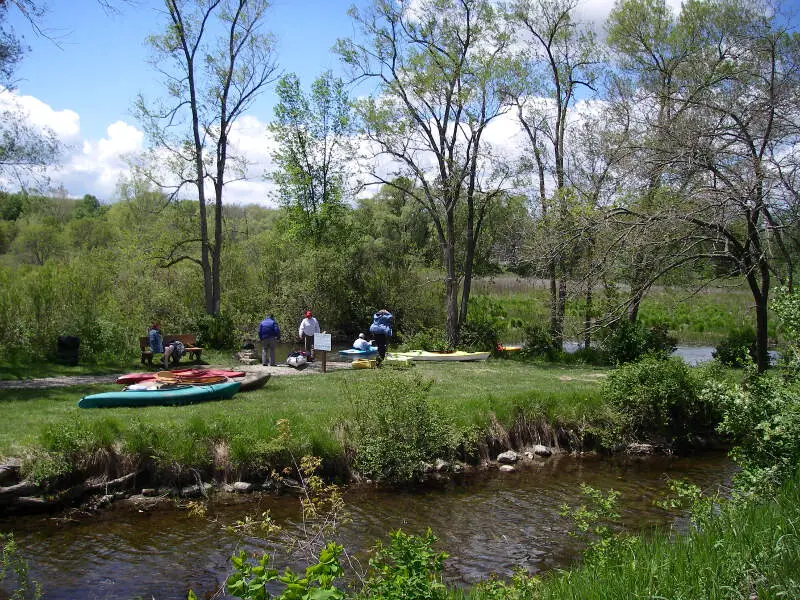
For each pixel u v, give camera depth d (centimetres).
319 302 3525
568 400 1698
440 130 2806
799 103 1524
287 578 423
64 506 1173
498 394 1734
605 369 2433
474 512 1200
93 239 5181
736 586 507
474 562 964
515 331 3669
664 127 1577
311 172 3766
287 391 1784
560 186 2677
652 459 1602
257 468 1302
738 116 1606
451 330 2873
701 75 2050
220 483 1280
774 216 1583
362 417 1434
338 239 3709
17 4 1127
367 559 948
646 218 1545
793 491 700
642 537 709
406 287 3500
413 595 503
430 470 1423
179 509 1184
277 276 3784
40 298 2244
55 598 845
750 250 1689
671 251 1648
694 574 536
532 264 2392
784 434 780
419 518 1166
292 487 1295
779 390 833
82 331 2262
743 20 2198
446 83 2727
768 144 1608
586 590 544
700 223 1528
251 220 6469
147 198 4303
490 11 2670
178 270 3512
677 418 1728
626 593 520
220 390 1650
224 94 2948
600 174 2377
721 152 1540
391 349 2991
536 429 1631
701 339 3744
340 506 1012
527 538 1064
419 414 1437
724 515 695
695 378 1752
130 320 2588
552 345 2772
